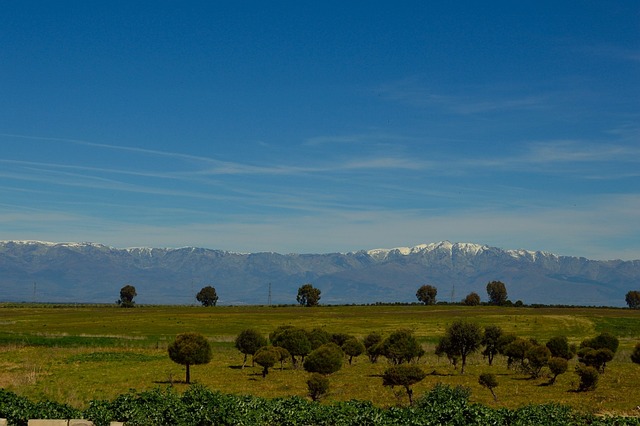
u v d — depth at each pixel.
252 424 30.17
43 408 31.23
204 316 158.12
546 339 104.62
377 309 196.25
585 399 45.69
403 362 70.06
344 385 54.00
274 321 140.75
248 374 63.47
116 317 153.75
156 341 95.31
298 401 34.28
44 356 74.75
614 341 74.06
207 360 57.47
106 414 30.47
